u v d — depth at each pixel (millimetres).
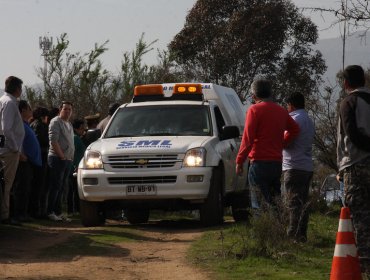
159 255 11164
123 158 14633
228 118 17094
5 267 10133
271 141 11852
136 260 10695
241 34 58812
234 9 60625
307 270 9641
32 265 10312
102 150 14828
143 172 14516
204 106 16109
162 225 15586
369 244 8742
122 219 17891
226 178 15578
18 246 12094
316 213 16578
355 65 8992
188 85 16656
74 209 18203
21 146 14016
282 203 11430
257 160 11875
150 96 16891
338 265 8055
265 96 11945
